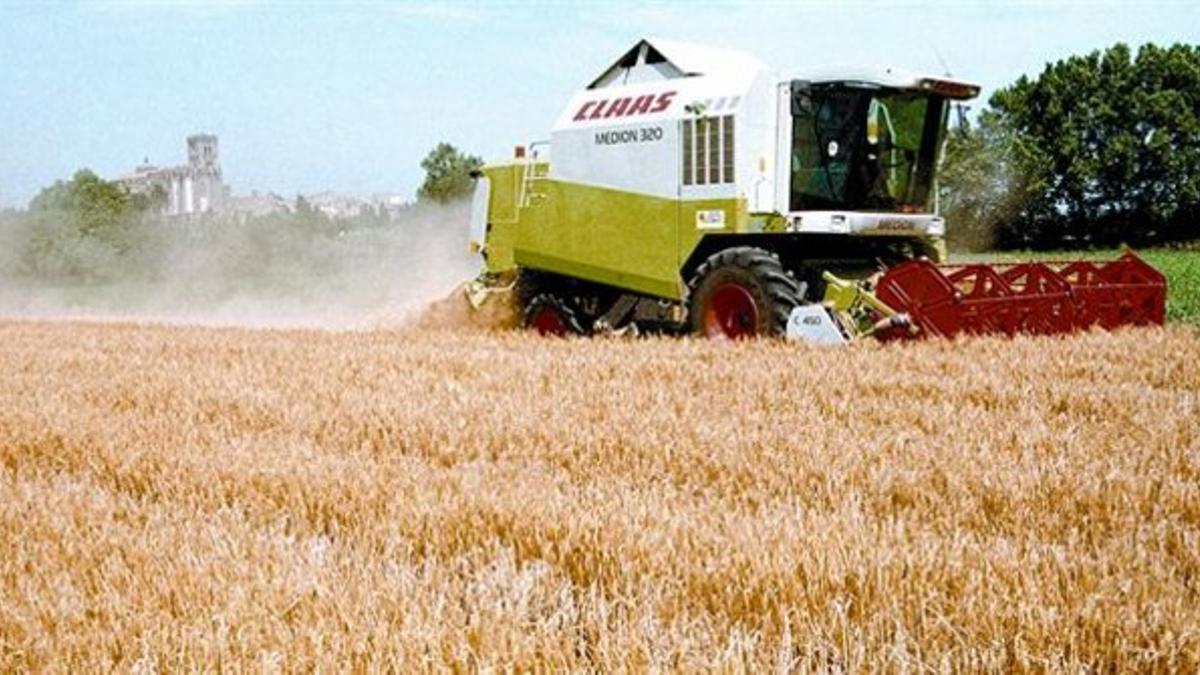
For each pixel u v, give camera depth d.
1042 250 63.91
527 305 15.52
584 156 14.21
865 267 13.41
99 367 10.91
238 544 4.23
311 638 3.23
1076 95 65.81
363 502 4.89
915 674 3.13
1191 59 64.62
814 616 3.52
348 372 9.88
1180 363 9.65
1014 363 9.67
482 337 13.77
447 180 45.72
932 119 13.22
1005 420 7.03
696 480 5.49
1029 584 3.62
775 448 6.04
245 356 11.63
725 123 12.73
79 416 7.61
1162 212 63.91
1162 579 3.79
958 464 5.55
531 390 8.56
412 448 6.55
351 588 3.66
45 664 3.25
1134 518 4.58
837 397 8.11
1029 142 65.69
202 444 6.54
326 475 5.43
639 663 3.12
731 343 11.71
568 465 5.98
